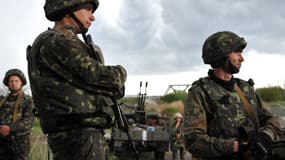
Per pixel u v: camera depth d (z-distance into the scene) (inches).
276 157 145.9
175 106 1216.2
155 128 594.6
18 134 268.5
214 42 157.9
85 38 142.2
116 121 143.3
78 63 131.7
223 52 155.5
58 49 133.8
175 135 582.6
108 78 135.0
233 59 156.6
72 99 132.5
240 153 148.0
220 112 153.7
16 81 272.8
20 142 268.8
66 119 132.7
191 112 154.3
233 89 158.1
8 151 267.7
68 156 134.4
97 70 133.0
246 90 160.4
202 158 153.7
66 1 142.1
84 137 132.8
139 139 582.2
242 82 162.2
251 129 154.7
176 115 596.7
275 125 157.2
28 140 272.8
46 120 135.1
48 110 134.2
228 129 152.6
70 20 143.3
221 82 157.9
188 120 154.3
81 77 133.0
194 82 161.0
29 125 272.4
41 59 136.6
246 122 154.9
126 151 582.2
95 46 141.6
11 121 268.5
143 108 704.4
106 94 136.9
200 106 154.4
